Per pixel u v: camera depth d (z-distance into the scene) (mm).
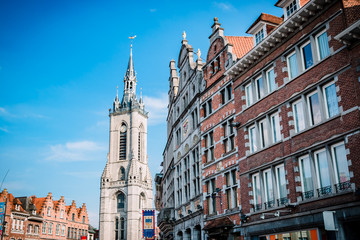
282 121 20672
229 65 27172
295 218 18719
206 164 29312
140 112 134500
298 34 20125
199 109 31984
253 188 22875
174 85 44562
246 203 23109
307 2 18797
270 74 22547
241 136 24438
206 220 28422
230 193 25672
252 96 23781
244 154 23891
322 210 17047
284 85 20719
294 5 21141
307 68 19281
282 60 21172
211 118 29312
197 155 32500
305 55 19797
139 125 133625
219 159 27219
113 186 124812
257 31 24688
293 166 19391
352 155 15984
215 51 30109
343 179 16594
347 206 15820
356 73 16219
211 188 28484
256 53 22984
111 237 120500
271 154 21281
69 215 87438
